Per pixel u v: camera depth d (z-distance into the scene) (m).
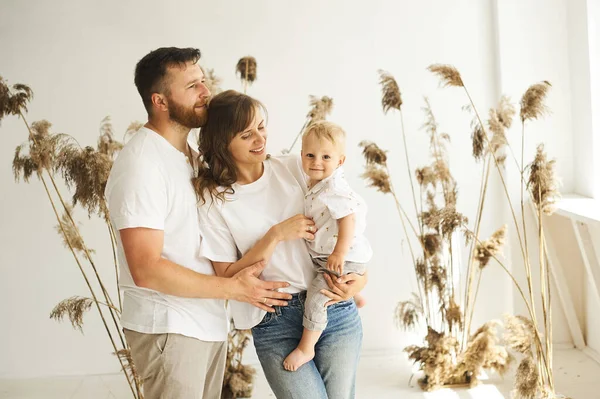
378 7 4.14
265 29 4.12
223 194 2.17
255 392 3.83
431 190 4.20
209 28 4.11
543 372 3.41
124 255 2.17
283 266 2.19
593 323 4.05
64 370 4.24
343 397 2.27
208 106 2.20
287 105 4.17
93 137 4.11
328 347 2.21
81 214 4.14
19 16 4.04
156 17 4.09
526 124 4.10
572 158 4.11
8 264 4.16
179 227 2.14
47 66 4.07
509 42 4.07
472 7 4.15
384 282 4.27
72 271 4.18
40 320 4.21
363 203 2.26
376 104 4.19
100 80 4.09
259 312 2.22
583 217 3.41
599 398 3.41
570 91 4.07
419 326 4.27
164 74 2.12
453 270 4.22
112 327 4.23
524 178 4.12
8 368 4.22
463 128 4.20
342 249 2.17
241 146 2.15
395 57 4.17
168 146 2.16
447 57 4.17
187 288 2.05
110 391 3.96
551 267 4.11
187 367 2.14
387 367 4.11
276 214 2.23
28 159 3.44
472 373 3.70
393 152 4.21
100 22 4.07
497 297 4.24
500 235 3.54
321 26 4.14
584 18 3.81
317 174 2.25
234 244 2.24
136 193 2.03
